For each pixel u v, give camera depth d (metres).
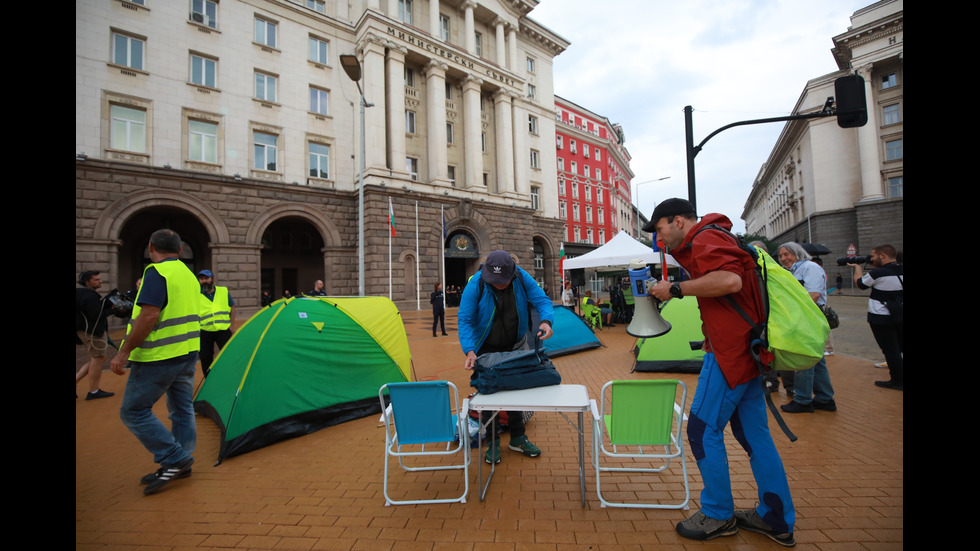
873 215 33.41
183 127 18.47
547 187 34.16
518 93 30.14
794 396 4.97
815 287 5.55
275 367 4.62
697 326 7.04
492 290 3.62
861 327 12.35
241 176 19.67
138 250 19.80
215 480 3.59
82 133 16.20
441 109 25.73
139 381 3.37
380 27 23.05
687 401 5.46
